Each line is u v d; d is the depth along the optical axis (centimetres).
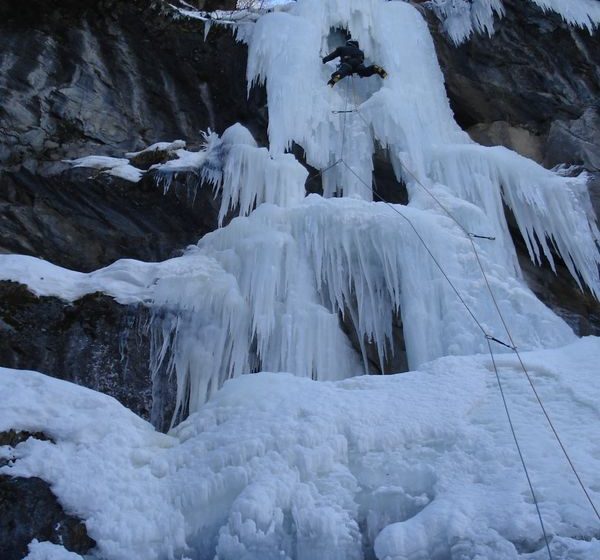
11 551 499
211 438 602
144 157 1048
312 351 829
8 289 809
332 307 865
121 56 1148
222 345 819
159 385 798
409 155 1038
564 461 530
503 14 1166
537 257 1024
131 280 851
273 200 983
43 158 1039
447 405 610
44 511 523
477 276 859
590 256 987
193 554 539
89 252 1002
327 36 1197
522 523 477
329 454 566
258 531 519
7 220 991
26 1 1113
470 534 482
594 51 1171
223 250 907
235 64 1169
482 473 536
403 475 553
